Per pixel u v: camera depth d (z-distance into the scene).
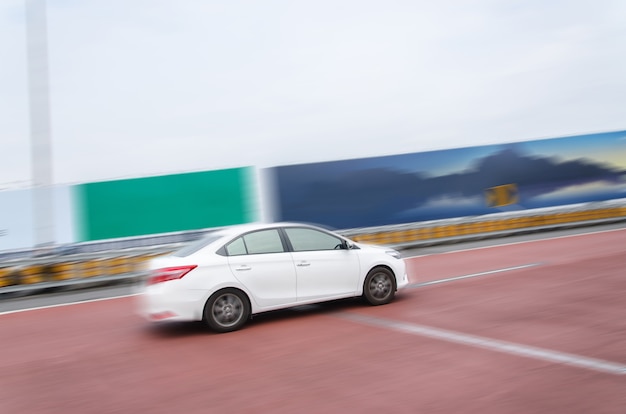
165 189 17.22
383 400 4.73
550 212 21.34
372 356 6.04
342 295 8.43
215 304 7.59
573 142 21.97
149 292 7.60
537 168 21.39
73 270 14.52
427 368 5.50
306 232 8.42
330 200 18.95
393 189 19.58
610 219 22.12
